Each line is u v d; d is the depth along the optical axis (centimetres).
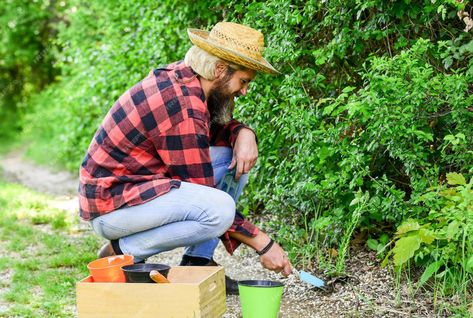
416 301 306
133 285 248
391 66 313
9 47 1365
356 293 321
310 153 359
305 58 397
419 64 331
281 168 383
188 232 285
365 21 366
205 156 284
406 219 320
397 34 349
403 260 295
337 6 359
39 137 1116
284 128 367
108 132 290
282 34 375
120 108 287
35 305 335
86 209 294
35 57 1365
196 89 283
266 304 259
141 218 286
